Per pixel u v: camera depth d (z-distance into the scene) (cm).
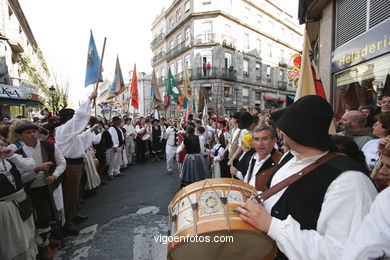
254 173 229
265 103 2427
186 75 1010
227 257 120
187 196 134
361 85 422
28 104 1051
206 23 1995
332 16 515
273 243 108
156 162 852
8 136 284
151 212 391
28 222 232
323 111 101
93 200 455
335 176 92
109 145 615
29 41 1967
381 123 197
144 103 3059
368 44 397
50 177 263
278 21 2523
